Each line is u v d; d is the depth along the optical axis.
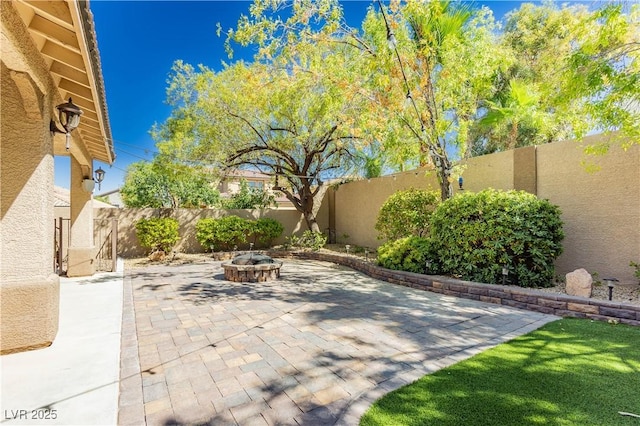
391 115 7.05
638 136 4.27
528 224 5.75
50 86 4.13
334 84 7.63
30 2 2.66
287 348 3.79
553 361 3.25
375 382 2.97
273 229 13.94
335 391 2.83
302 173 12.47
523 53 11.84
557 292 5.46
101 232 11.70
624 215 5.73
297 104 9.99
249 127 11.13
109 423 2.41
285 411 2.55
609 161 5.95
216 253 12.12
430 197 8.93
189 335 4.25
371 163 12.82
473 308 5.39
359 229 13.29
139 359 3.52
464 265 6.44
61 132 4.35
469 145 11.80
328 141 11.17
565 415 2.36
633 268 5.60
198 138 10.88
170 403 2.68
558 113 5.08
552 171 6.86
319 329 4.44
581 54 4.29
